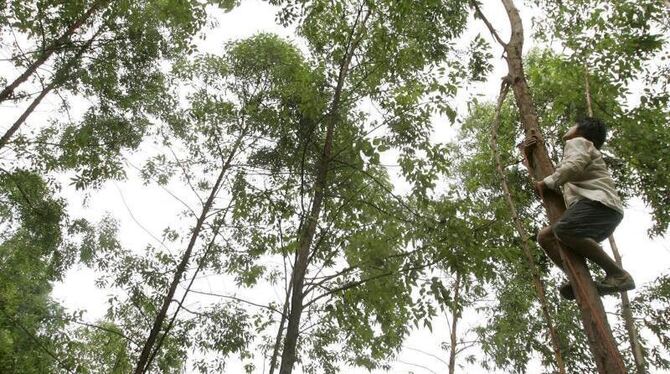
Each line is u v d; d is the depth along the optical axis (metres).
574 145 3.06
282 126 7.81
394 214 7.00
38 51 9.55
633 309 9.16
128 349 9.31
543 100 8.24
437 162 6.99
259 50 9.55
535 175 3.10
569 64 7.05
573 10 7.46
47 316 9.51
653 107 7.24
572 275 2.75
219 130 9.62
